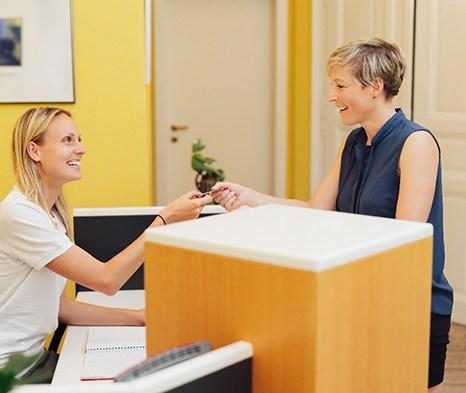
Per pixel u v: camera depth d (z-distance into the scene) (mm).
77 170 2371
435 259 2145
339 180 2354
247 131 6457
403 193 2078
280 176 6277
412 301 1362
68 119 2369
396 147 2133
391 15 4883
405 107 4754
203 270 1295
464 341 4371
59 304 2455
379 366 1305
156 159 6312
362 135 2293
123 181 3625
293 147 6203
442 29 4520
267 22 6352
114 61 3557
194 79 6383
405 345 1361
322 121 5730
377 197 2150
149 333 1389
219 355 1205
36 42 3508
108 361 2125
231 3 6332
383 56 2152
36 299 2309
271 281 1208
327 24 5562
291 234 1319
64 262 2256
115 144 3604
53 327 2385
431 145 2113
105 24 3533
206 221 1438
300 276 1173
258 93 6422
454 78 4469
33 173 2334
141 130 3602
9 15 3484
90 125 3584
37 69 3523
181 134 6426
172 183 6449
